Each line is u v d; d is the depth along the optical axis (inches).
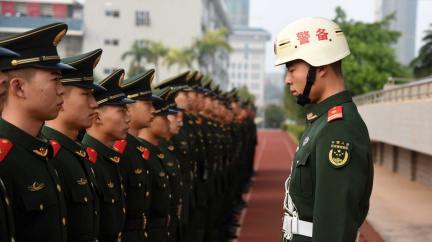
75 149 153.4
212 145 352.5
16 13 2444.6
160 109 224.1
